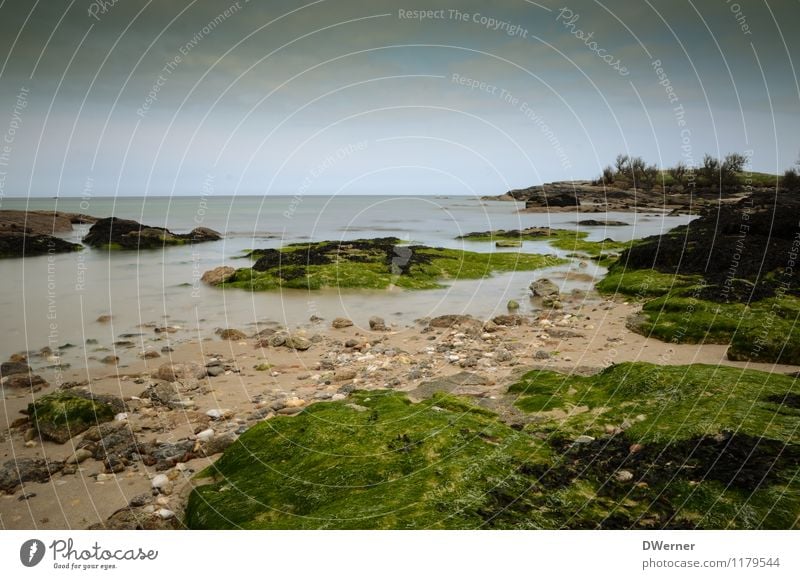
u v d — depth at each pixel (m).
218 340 15.91
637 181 104.75
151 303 20.70
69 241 40.34
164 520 6.89
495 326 16.86
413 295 22.42
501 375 11.91
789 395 8.19
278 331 16.75
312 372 13.13
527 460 6.90
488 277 26.42
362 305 20.59
